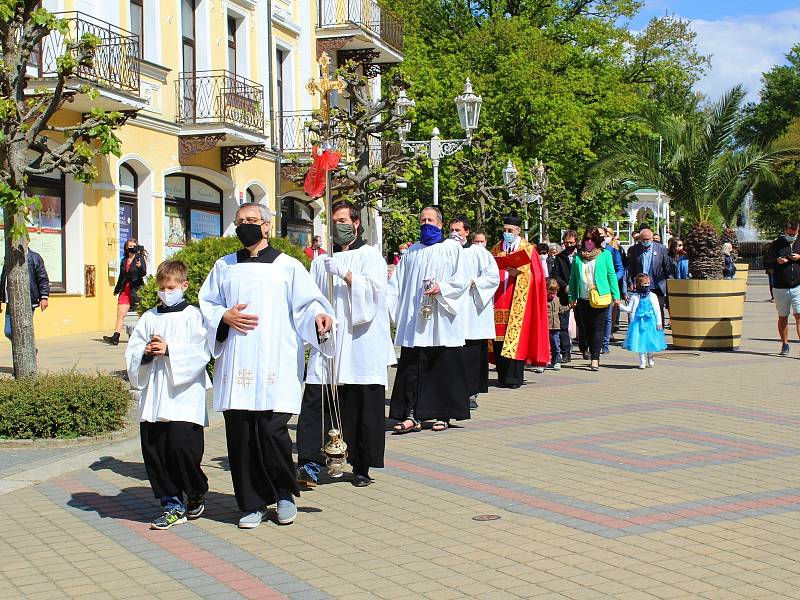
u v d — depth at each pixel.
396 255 25.89
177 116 24.61
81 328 21.28
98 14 21.34
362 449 8.08
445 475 8.35
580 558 5.98
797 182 67.25
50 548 6.41
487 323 11.67
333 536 6.61
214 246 14.28
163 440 6.86
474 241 13.73
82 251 21.30
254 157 28.61
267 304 6.87
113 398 9.91
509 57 42.97
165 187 24.59
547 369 16.06
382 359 8.17
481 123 42.09
